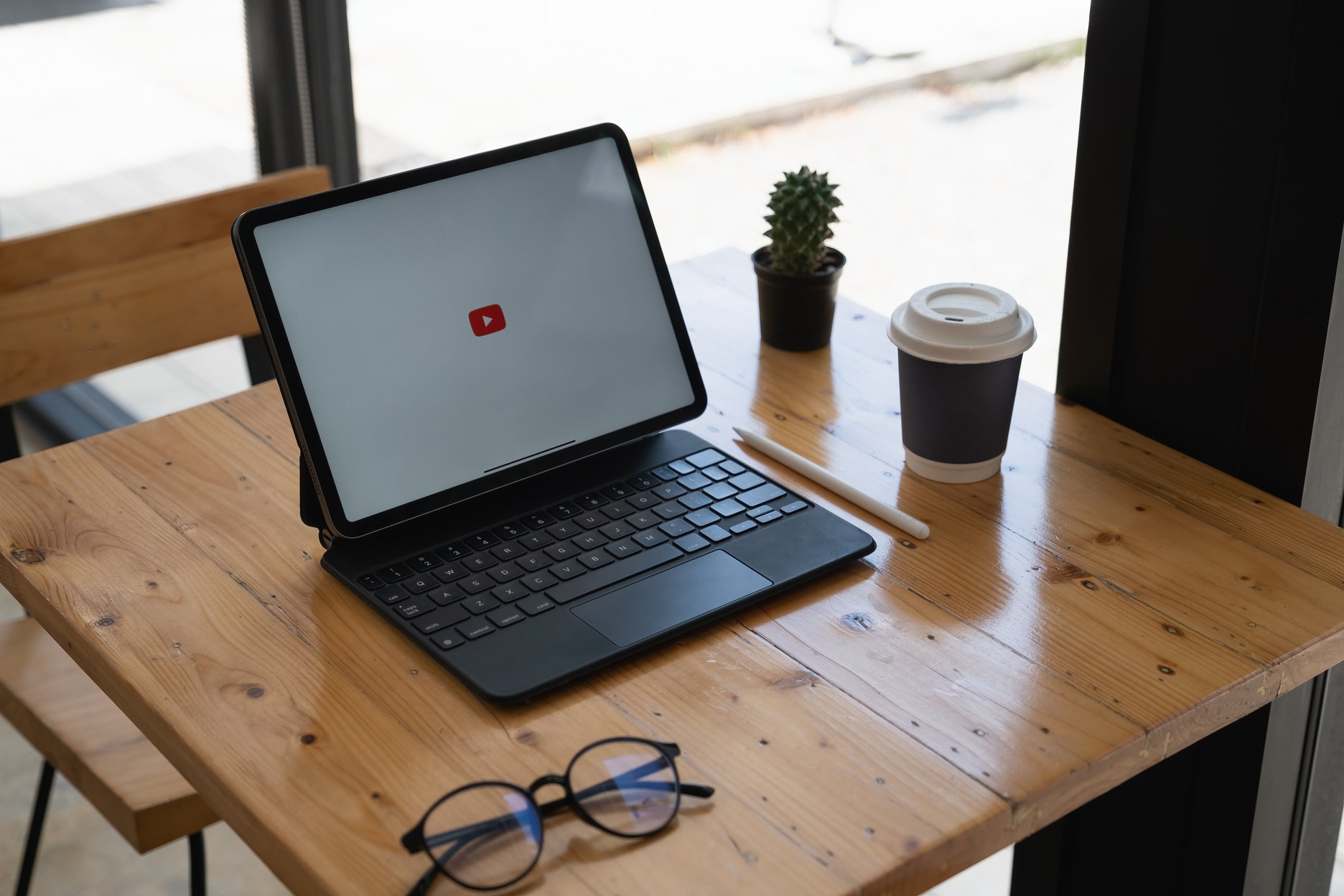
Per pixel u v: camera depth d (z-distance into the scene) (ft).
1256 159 3.25
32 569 3.08
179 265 4.96
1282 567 3.02
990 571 3.01
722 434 3.62
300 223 3.01
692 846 2.24
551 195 3.38
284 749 2.49
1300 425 3.31
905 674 2.67
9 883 5.37
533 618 2.80
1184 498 3.32
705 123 6.87
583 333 3.41
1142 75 3.44
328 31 6.21
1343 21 2.92
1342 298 3.14
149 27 7.37
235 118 7.18
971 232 5.75
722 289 4.52
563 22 6.72
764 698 2.61
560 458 3.33
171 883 5.38
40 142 8.16
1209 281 3.46
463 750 2.48
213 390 8.14
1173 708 2.55
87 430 8.04
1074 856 4.52
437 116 6.67
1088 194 3.69
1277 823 3.95
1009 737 2.48
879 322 4.30
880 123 6.15
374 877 2.20
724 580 2.91
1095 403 3.87
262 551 3.15
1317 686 3.76
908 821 2.29
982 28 5.58
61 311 4.72
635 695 2.63
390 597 2.88
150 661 2.75
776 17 6.51
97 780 3.89
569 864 2.22
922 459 3.37
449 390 3.19
